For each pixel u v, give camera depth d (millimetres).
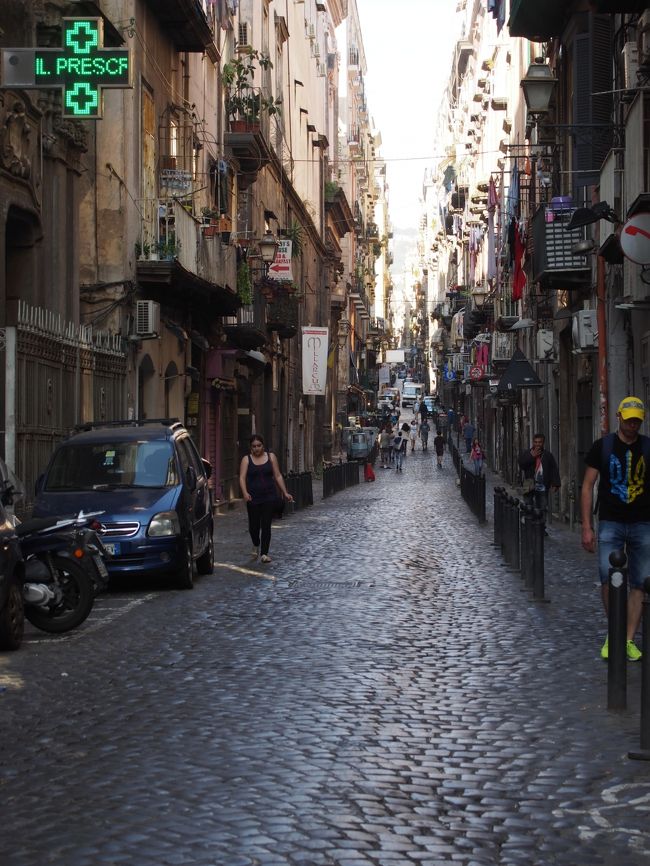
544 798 6137
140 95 25047
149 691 8758
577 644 10891
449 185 91812
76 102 13742
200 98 31500
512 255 38562
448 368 93438
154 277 24625
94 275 23656
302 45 56812
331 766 6684
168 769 6605
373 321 109562
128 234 23984
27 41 19359
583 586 15406
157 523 14672
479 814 5855
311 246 60188
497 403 52125
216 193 33188
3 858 5188
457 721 7840
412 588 15094
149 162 26094
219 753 6949
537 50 37156
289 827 5590
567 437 30312
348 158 90688
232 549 20719
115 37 22438
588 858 5238
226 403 35688
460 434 87875
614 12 19297
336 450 73250
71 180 21859
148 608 13320
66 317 21516
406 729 7590
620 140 19672
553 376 32969
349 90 96312
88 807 5922
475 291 52594
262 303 38594
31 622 11562
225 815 5770
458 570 17266
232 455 36688
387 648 10641
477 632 11594
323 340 52594
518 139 42219
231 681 9109
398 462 59219
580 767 6727
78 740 7316
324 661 9969
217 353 32969
